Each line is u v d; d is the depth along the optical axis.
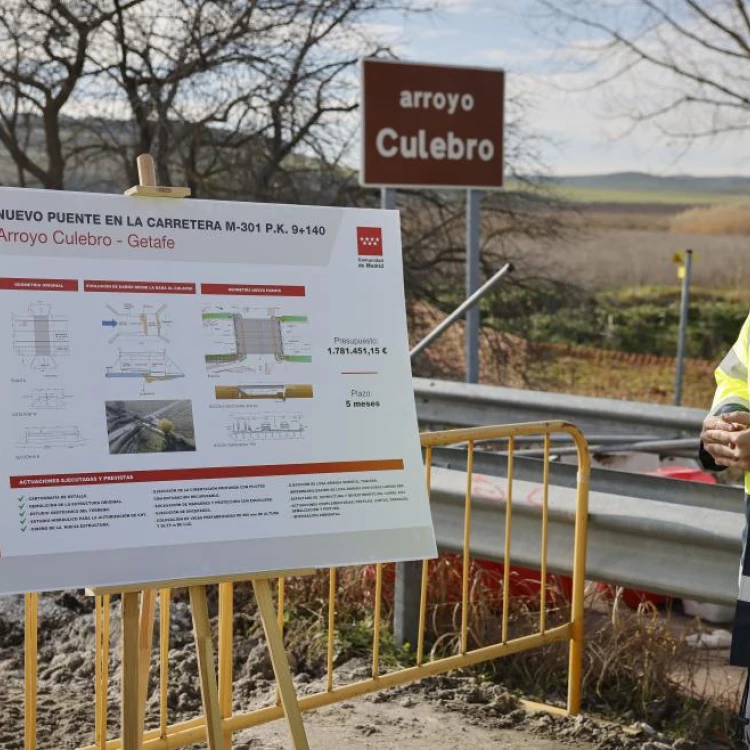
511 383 16.00
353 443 3.23
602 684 4.68
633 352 20.00
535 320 16.25
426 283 15.29
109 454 2.94
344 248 3.37
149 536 2.92
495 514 4.74
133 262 3.09
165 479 2.99
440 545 4.89
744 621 3.47
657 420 6.61
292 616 5.25
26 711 3.22
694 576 4.31
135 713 2.90
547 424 4.34
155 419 3.01
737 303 20.75
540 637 4.41
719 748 4.23
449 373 15.35
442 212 15.41
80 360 2.97
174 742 3.50
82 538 2.85
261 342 3.20
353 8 14.62
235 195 14.78
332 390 3.26
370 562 3.15
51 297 2.98
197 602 2.97
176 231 3.16
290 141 14.85
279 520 3.08
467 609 4.78
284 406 3.18
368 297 3.37
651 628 4.78
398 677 4.07
